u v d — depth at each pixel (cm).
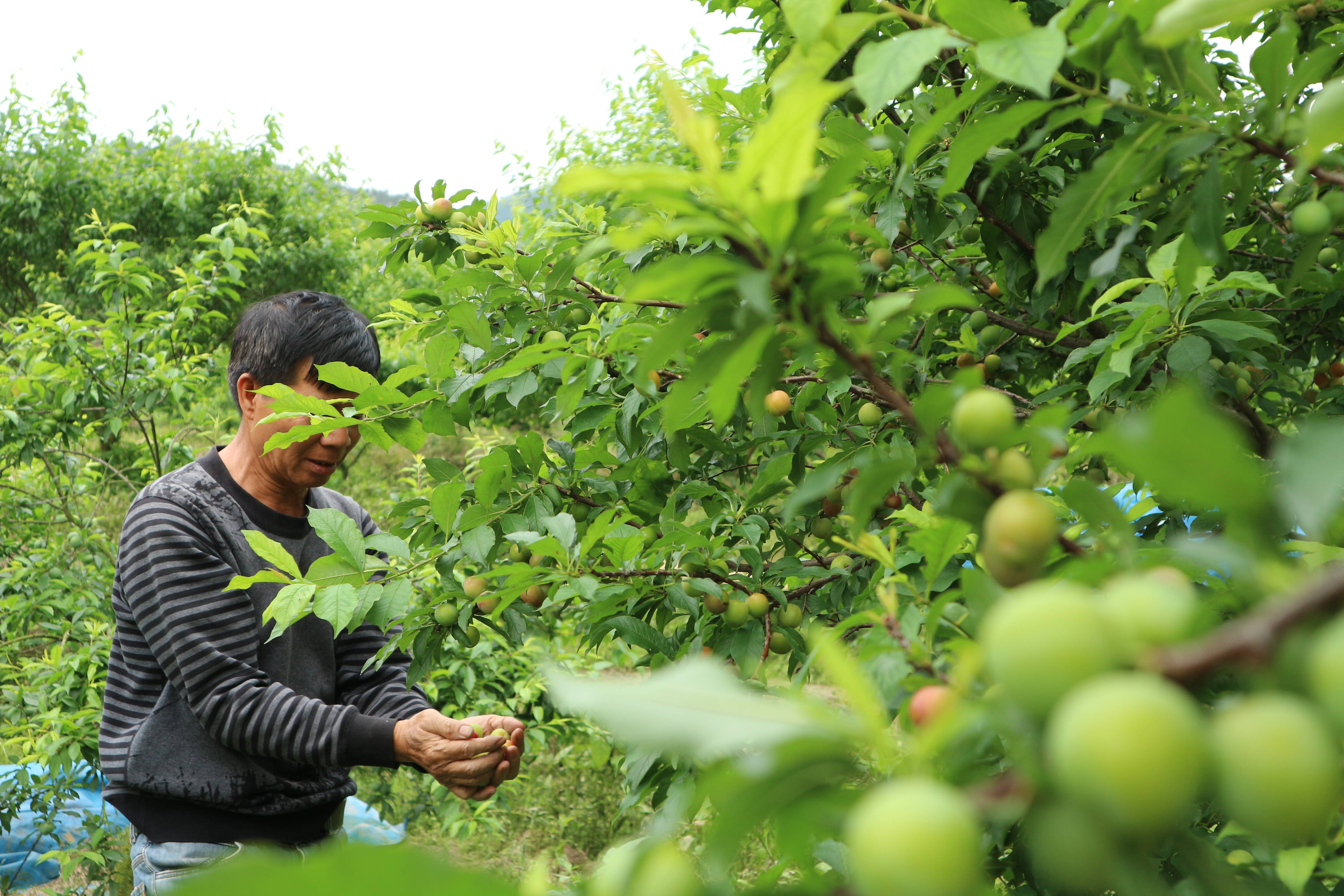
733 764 50
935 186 199
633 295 64
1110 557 69
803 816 52
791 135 58
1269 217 203
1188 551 48
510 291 226
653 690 49
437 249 251
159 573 205
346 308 238
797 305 66
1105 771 37
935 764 55
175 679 205
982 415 64
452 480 197
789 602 219
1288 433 246
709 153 62
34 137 1147
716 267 63
